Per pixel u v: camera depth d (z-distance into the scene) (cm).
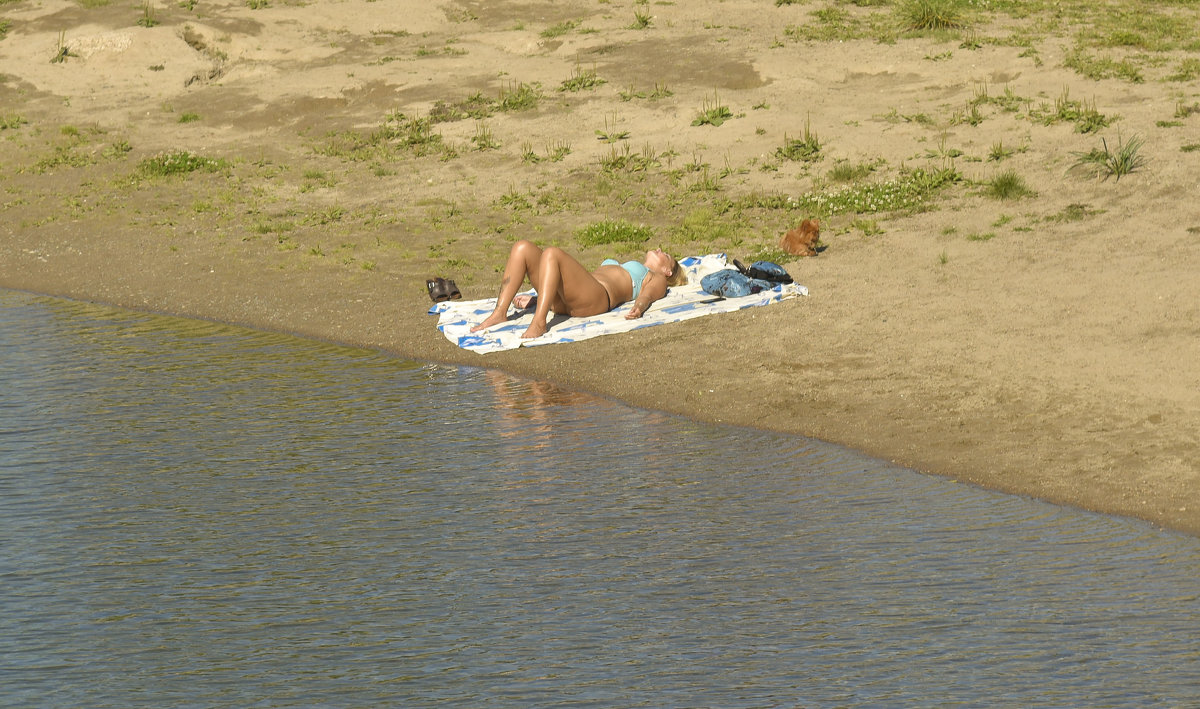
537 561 1212
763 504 1343
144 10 4297
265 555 1240
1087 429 1492
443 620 1100
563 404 1719
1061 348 1748
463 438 1582
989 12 4044
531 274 2017
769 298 2062
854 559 1198
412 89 3684
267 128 3559
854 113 3225
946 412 1588
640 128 3288
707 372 1797
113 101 3791
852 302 2044
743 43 3831
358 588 1164
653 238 2614
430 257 2545
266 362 1964
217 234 2800
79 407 1733
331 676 1012
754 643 1045
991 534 1248
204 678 1013
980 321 1895
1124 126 2883
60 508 1367
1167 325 1780
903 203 2636
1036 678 977
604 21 4181
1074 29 3791
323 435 1602
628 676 1001
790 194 2819
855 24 3997
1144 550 1198
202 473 1470
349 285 2388
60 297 2472
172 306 2348
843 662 1012
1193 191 2427
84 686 1005
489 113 3481
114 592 1166
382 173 3167
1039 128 2961
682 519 1306
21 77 3931
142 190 3156
